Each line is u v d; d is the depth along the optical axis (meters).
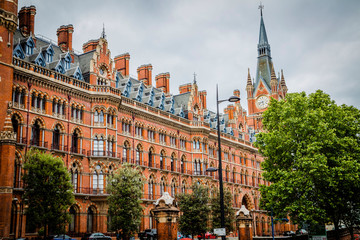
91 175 55.97
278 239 53.16
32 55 54.44
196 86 84.00
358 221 55.12
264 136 54.22
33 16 58.72
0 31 44.53
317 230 47.47
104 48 62.25
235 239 75.94
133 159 64.19
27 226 46.72
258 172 105.50
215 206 65.00
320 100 55.38
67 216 42.56
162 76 84.88
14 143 42.50
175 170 74.38
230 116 100.75
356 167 47.72
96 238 48.88
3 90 43.88
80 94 56.75
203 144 81.62
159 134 72.06
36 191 41.59
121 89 68.31
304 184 48.41
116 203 50.06
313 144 47.84
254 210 97.88
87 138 56.91
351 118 52.59
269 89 127.94
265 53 132.50
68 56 59.66
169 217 30.30
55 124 52.69
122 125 63.44
